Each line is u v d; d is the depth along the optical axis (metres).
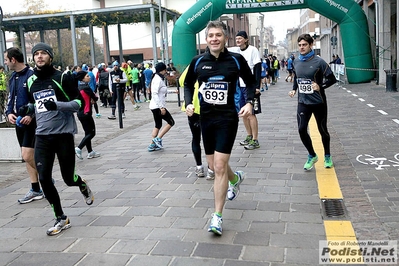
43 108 4.45
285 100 16.94
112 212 5.00
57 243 4.23
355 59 21.84
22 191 6.26
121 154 8.34
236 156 7.41
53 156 4.53
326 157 6.32
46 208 5.40
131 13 29.66
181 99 19.33
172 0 44.00
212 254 3.77
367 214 4.50
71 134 4.58
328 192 5.27
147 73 21.39
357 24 21.33
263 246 3.88
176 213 4.84
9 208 5.47
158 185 6.00
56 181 6.55
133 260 3.75
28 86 4.55
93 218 4.84
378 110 12.20
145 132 11.09
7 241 4.37
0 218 5.11
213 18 22.05
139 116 15.37
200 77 4.26
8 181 6.89
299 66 5.95
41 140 4.45
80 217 4.91
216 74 4.19
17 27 30.95
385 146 7.53
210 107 4.23
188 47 22.36
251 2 21.11
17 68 5.40
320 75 5.88
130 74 20.48
